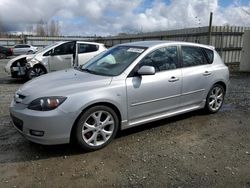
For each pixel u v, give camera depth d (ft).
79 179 11.53
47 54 36.22
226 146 14.88
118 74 15.01
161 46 16.97
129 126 15.40
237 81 36.01
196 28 51.42
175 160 13.19
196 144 15.06
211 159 13.35
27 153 13.78
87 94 13.50
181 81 17.26
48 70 36.19
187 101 18.02
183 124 18.12
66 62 36.45
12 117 14.05
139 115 15.64
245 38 45.68
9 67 36.24
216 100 20.26
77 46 36.04
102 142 14.28
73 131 13.47
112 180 11.48
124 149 14.32
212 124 18.24
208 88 19.24
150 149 14.34
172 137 15.96
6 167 12.44
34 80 15.60
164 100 16.57
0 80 38.42
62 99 13.00
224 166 12.70
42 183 11.23
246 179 11.64
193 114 20.20
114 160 13.14
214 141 15.52
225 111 21.27
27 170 12.21
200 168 12.48
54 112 12.75
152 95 15.88
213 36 48.67
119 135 16.14
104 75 15.15
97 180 11.46
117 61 16.22
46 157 13.37
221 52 50.19
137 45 17.26
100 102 13.91
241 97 26.17
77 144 13.67
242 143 15.31
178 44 17.93
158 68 16.42
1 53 95.61
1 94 27.61
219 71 19.85
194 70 18.17
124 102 14.76
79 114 13.28
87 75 15.34
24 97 13.61
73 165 12.64
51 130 12.81
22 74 35.63
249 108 22.26
